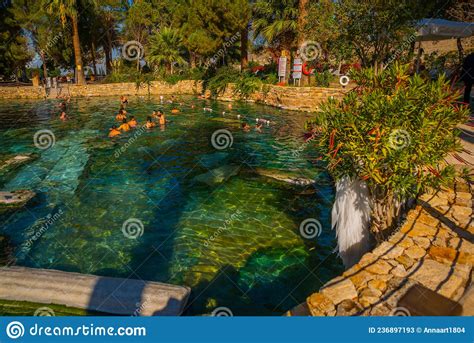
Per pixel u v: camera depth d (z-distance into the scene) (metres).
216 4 25.14
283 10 25.14
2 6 33.50
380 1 12.72
